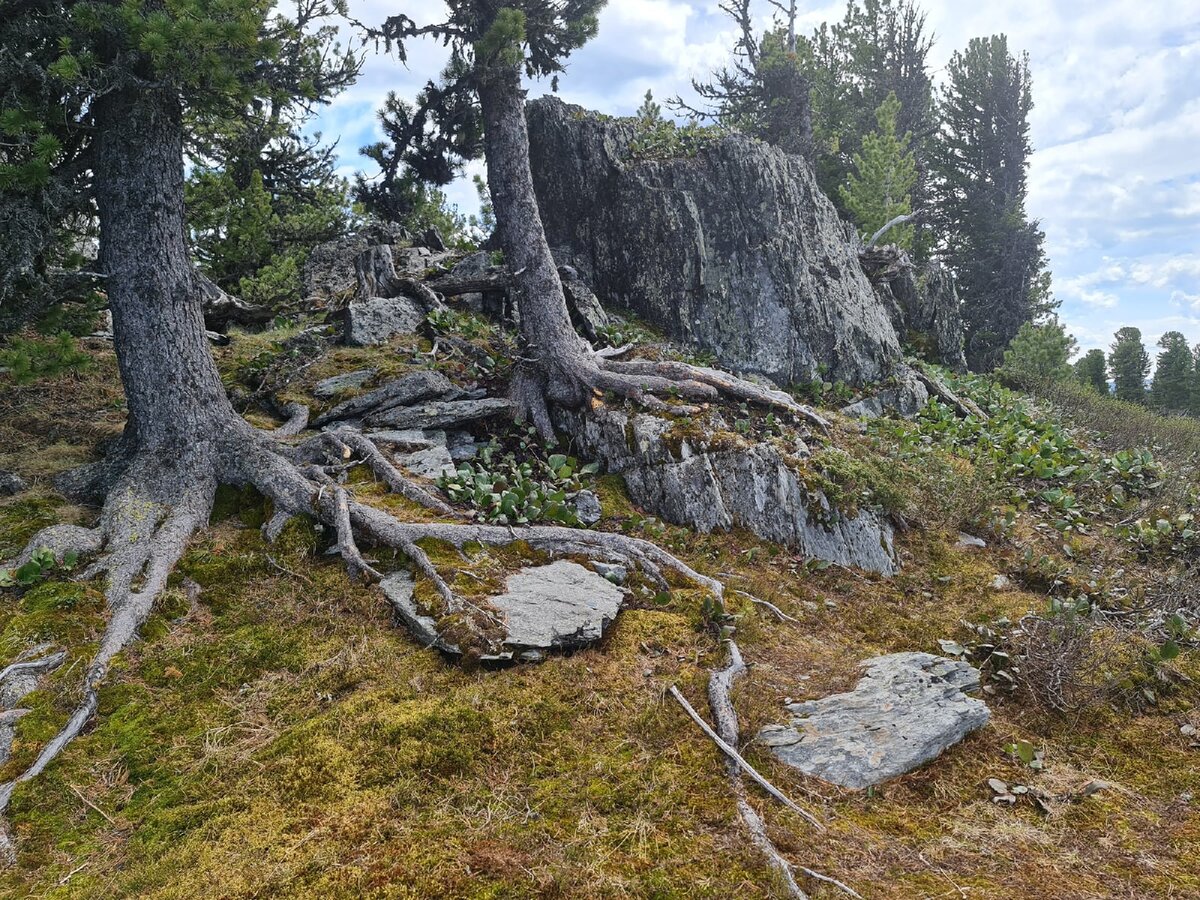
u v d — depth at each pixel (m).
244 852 4.05
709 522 8.32
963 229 35.94
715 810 4.39
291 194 19.66
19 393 9.81
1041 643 6.21
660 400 9.55
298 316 13.98
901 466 9.40
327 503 7.21
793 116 23.59
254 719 5.16
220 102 7.89
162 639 5.91
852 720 5.25
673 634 6.19
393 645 5.83
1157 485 10.31
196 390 7.84
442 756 4.70
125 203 7.52
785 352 12.98
